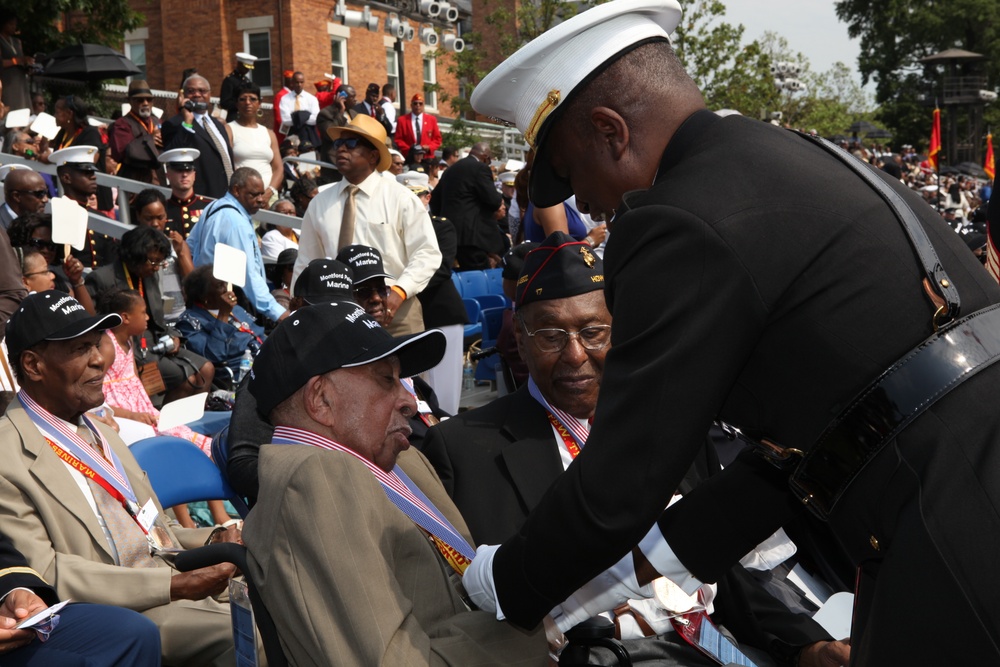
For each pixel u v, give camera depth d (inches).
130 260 239.3
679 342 60.6
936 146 838.5
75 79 576.7
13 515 117.4
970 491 56.4
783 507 77.2
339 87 658.8
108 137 446.0
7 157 348.5
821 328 60.6
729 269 60.4
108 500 125.3
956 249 64.1
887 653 58.8
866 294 60.2
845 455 61.4
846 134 1455.5
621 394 62.7
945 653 56.6
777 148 64.5
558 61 69.6
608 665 95.6
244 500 158.4
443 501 104.0
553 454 109.4
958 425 57.6
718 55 830.5
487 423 112.4
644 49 68.7
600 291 109.3
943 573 56.2
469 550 94.5
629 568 79.8
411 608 77.5
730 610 104.7
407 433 92.5
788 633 100.6
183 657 120.0
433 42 941.2
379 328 90.7
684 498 81.5
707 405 61.2
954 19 2217.0
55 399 126.1
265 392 90.3
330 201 248.7
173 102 758.5
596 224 254.1
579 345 108.3
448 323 265.7
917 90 2258.9
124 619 106.3
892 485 59.6
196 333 244.8
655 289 62.1
